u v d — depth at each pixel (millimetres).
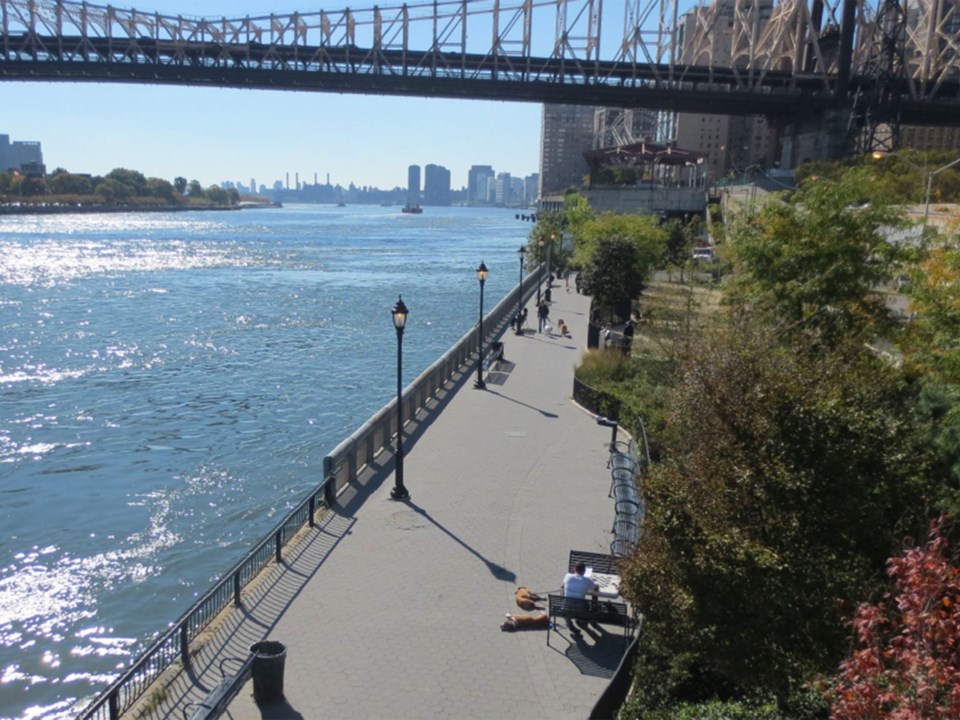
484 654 12305
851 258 22156
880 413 11695
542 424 24984
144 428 31141
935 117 104188
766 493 10312
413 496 18703
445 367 30422
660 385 23234
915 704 6320
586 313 50125
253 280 87500
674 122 194250
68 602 17828
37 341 49375
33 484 24922
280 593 13992
